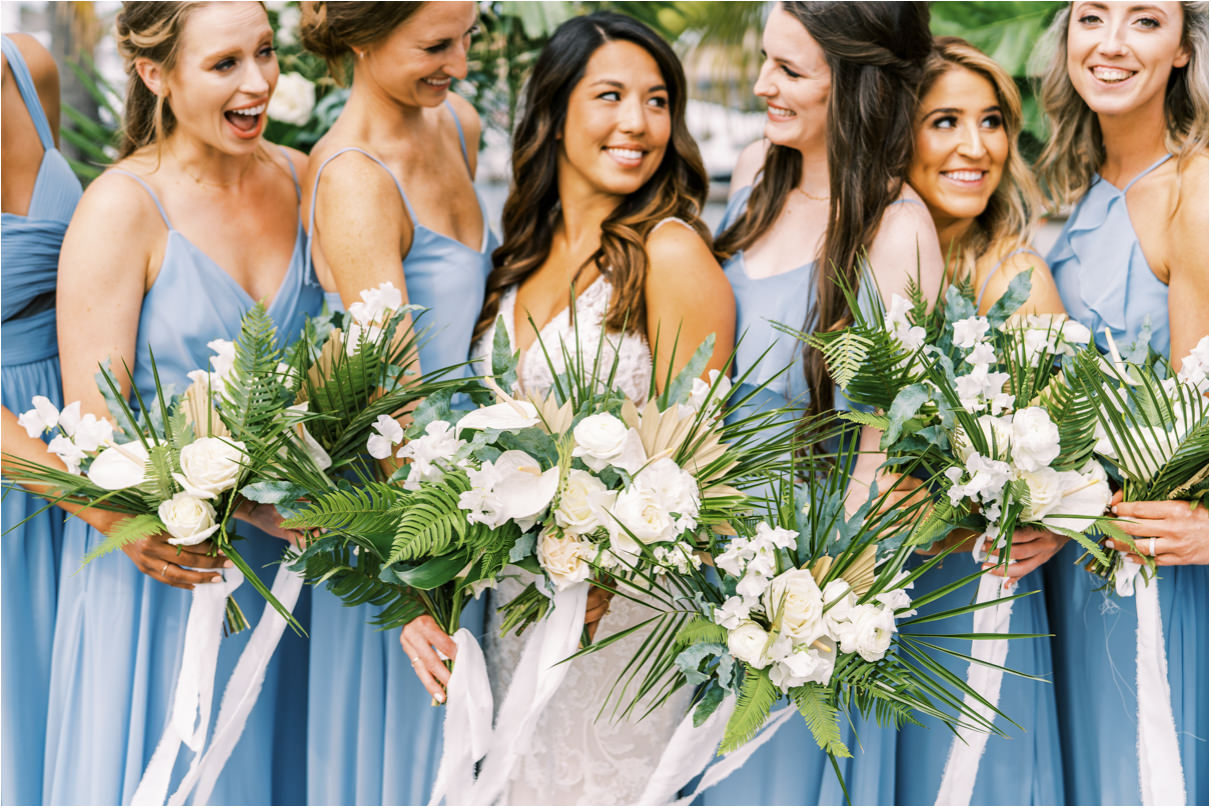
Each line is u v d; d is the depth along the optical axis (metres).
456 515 1.45
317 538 1.62
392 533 1.49
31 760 1.97
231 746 1.75
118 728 1.90
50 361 2.00
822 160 1.99
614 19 1.96
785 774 1.90
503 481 1.49
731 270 2.05
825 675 1.47
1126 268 1.97
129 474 1.61
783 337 1.98
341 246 1.95
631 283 1.94
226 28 1.88
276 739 2.07
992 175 1.98
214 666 1.70
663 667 1.61
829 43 1.93
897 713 1.58
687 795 1.94
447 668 1.66
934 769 1.95
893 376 1.63
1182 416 1.64
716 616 1.49
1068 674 2.00
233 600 1.75
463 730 1.65
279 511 1.59
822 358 1.95
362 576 1.64
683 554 1.50
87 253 1.87
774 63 1.98
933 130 1.96
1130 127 1.95
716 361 1.98
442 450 1.53
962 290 1.86
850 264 1.94
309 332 1.76
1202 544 1.65
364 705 1.95
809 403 1.96
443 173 2.04
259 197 2.00
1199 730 1.94
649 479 1.49
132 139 1.94
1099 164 2.00
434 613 1.69
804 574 1.50
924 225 1.95
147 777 1.69
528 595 1.64
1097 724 1.93
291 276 2.02
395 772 1.93
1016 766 1.90
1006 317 1.74
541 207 2.03
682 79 1.99
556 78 1.97
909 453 1.69
